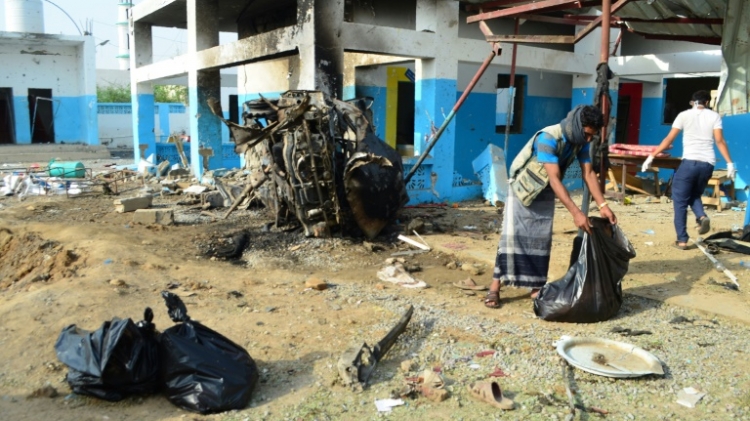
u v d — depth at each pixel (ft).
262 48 33.30
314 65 28.81
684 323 15.94
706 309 16.61
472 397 11.95
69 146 79.05
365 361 12.82
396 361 13.56
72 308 16.14
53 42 80.48
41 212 32.86
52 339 14.32
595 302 15.74
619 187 38.65
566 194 15.83
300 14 29.60
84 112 84.28
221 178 37.01
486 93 42.34
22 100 81.25
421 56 33.06
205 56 40.45
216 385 11.37
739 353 13.91
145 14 50.29
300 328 15.23
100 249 22.49
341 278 20.57
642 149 36.42
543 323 15.96
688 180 23.07
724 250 23.03
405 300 17.65
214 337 12.11
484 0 34.24
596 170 17.24
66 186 40.70
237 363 11.82
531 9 23.32
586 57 40.24
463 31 39.73
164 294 12.35
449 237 26.22
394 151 27.04
